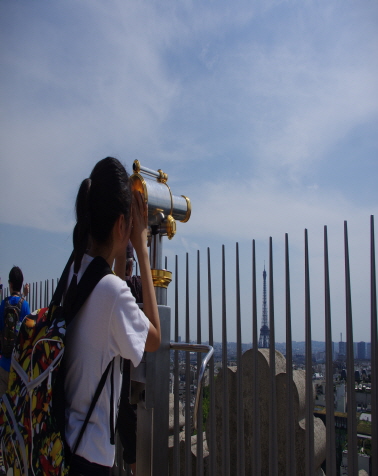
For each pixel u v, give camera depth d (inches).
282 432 114.7
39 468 44.8
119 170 56.9
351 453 86.5
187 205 79.0
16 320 181.9
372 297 86.9
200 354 117.3
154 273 71.2
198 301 122.3
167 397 69.8
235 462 125.1
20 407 47.6
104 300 50.4
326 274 95.3
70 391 50.1
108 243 56.6
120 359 54.5
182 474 134.3
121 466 143.6
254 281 108.9
